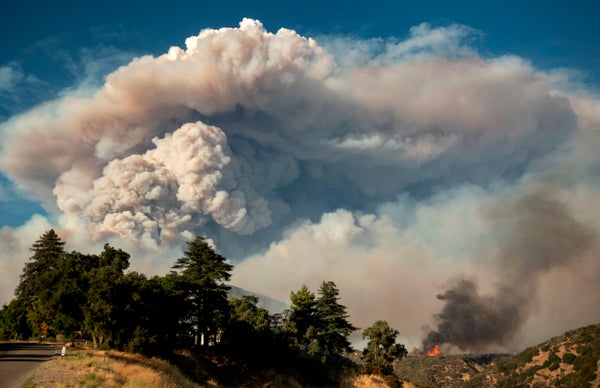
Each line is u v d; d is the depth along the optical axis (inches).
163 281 2132.1
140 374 1233.4
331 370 2421.3
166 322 1824.6
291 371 2234.3
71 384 1030.4
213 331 2340.1
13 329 2461.9
